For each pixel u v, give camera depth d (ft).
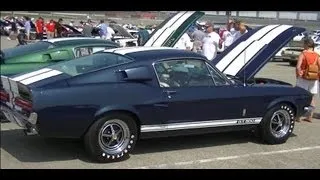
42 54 28.32
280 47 24.47
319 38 63.93
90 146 18.65
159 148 21.63
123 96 18.86
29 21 87.71
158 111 19.62
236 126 22.08
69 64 20.36
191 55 21.09
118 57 20.27
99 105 18.37
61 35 73.36
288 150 22.43
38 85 17.90
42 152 20.02
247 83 23.06
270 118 22.90
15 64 27.30
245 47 25.41
